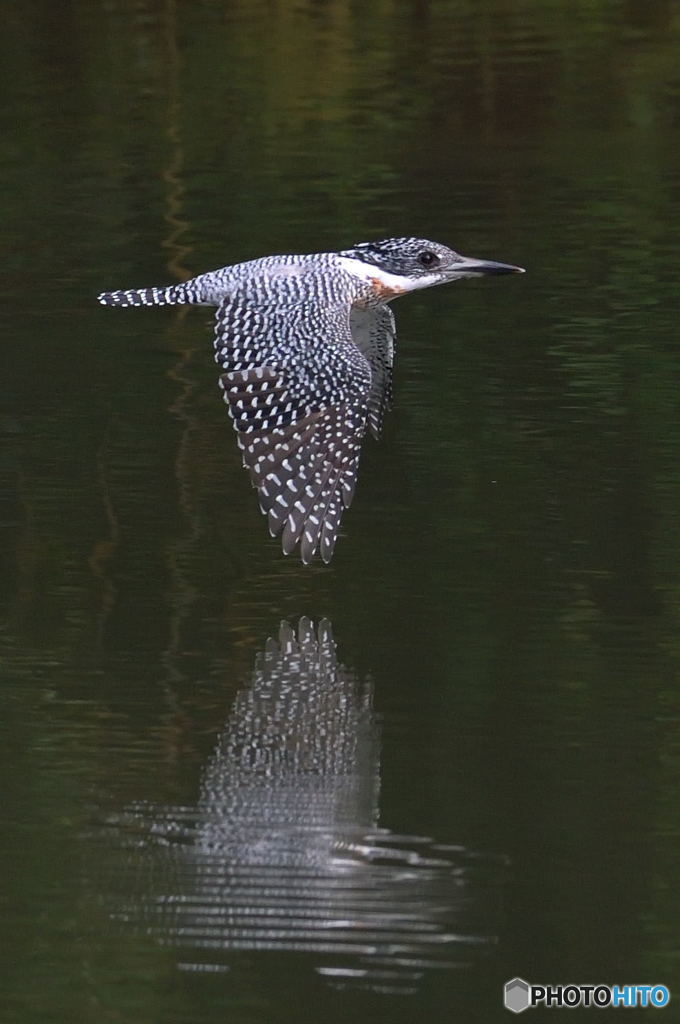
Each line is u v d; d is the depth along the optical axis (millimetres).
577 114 24609
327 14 27594
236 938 8352
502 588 12141
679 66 26047
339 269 10945
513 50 26578
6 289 18469
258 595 12117
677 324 17344
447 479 14039
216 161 22562
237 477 14250
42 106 24562
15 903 8633
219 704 10656
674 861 8828
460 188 21609
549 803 9367
